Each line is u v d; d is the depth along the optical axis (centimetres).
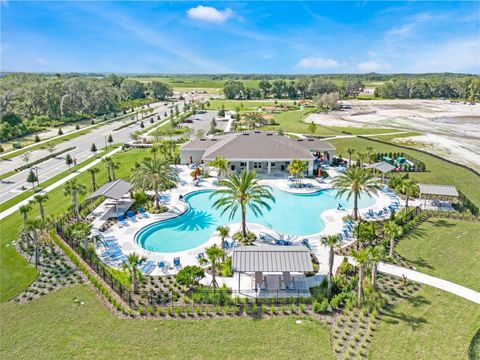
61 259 3647
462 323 2659
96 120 14750
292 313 2833
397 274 3334
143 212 4825
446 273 3334
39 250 3828
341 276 3303
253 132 7838
